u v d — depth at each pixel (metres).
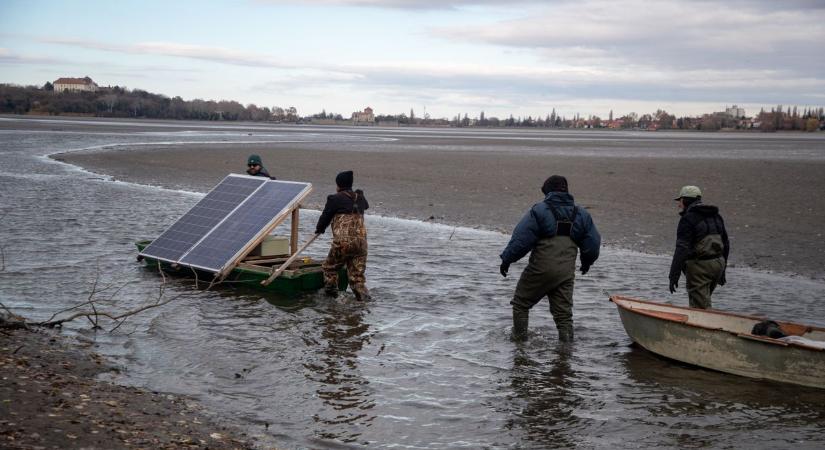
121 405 6.23
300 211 21.38
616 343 8.96
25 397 5.96
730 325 8.72
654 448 6.06
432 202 23.16
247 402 6.84
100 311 9.67
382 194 25.02
